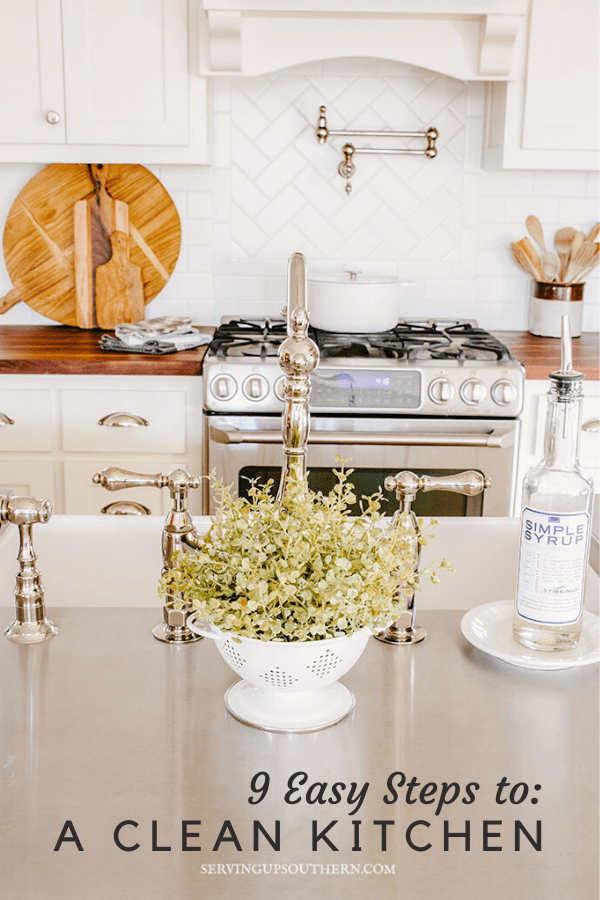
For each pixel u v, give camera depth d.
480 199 3.45
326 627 0.93
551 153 3.09
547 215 3.47
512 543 1.49
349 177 3.42
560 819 0.82
